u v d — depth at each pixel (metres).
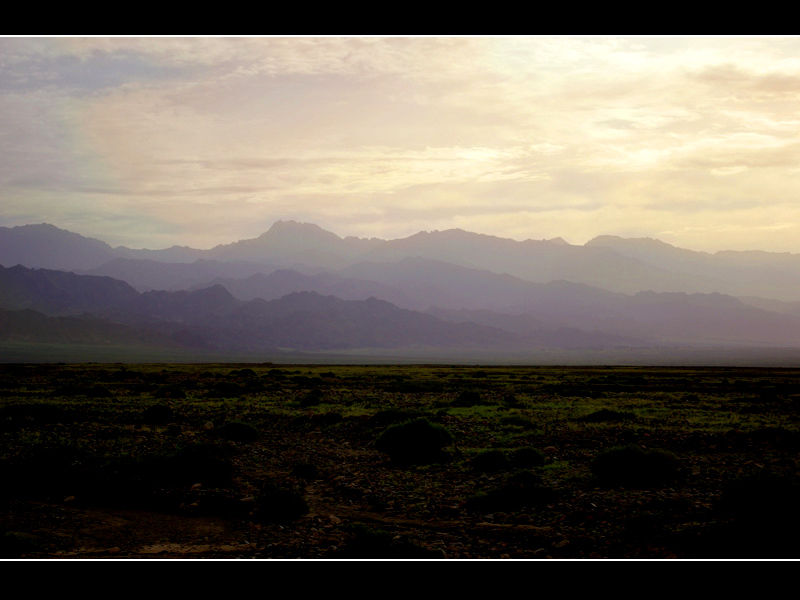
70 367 132.38
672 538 17.66
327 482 28.19
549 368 160.88
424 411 47.75
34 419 41.78
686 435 36.12
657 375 113.81
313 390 71.62
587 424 42.34
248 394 68.50
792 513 17.02
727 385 85.19
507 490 23.30
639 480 25.00
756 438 35.16
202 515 22.22
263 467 30.59
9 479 25.28
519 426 41.16
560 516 21.00
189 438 36.72
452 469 29.48
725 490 19.36
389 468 30.64
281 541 19.17
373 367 168.50
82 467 26.62
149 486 24.86
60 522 20.84
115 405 53.41
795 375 116.12
